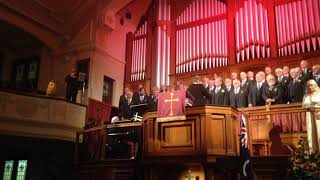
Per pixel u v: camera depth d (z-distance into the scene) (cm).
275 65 1086
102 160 809
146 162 683
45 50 1400
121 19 1395
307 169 595
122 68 1377
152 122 697
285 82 874
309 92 690
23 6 1212
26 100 998
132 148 852
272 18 1127
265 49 1113
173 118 656
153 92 1018
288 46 1079
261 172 663
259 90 894
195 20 1268
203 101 744
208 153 613
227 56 1173
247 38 1140
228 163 622
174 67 1262
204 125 629
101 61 1297
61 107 1058
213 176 640
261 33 1127
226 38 1191
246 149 634
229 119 644
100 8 1303
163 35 1297
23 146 1128
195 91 750
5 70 1473
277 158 653
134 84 1342
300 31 1069
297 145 652
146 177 709
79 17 1332
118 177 775
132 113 973
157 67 1272
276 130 741
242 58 1137
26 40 1405
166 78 1259
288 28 1093
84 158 955
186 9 1298
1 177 1245
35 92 1105
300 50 1059
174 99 666
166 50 1284
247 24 1153
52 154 1123
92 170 847
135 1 1409
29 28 1276
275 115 746
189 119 653
